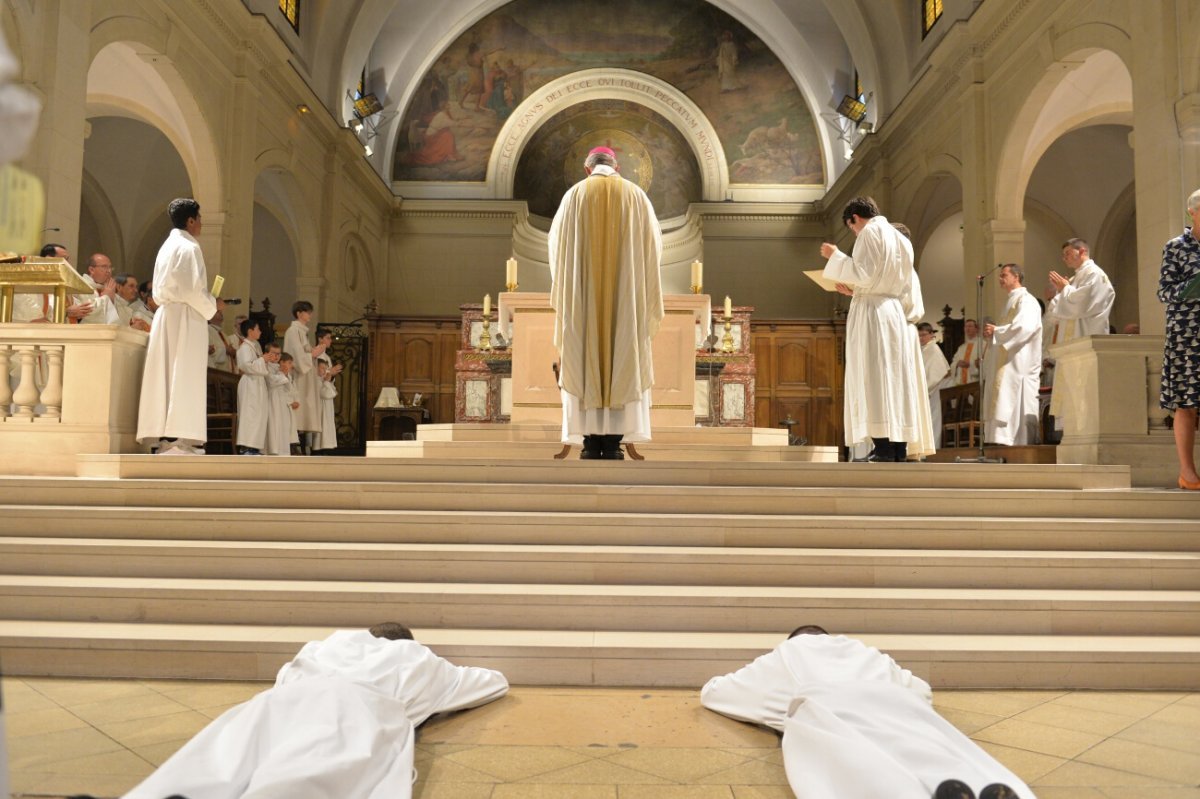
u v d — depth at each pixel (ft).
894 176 54.34
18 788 7.77
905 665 11.74
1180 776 8.41
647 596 12.73
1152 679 11.76
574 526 14.97
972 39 40.96
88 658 11.79
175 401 19.25
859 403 19.08
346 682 8.20
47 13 26.43
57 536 15.08
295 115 48.70
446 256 69.41
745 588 13.44
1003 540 14.98
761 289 68.74
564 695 11.18
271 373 30.81
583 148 74.02
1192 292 16.11
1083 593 13.41
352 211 60.29
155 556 14.01
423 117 69.77
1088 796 7.91
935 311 65.67
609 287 18.97
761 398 59.00
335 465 17.43
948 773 6.81
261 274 68.28
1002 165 39.40
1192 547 14.96
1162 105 27.27
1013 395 28.71
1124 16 29.86
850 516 15.83
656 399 25.59
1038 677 11.78
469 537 14.97
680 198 73.87
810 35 64.59
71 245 27.25
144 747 8.93
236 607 12.80
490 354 34.24
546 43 69.51
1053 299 26.91
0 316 19.03
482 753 8.97
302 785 6.53
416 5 63.93
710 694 10.50
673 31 69.41
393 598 12.75
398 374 59.67
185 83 36.29
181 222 20.04
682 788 8.09
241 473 17.49
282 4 46.73
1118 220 56.39
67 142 27.09
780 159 69.46
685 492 15.96
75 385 18.66
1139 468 18.86
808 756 7.55
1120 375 19.04
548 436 25.31
